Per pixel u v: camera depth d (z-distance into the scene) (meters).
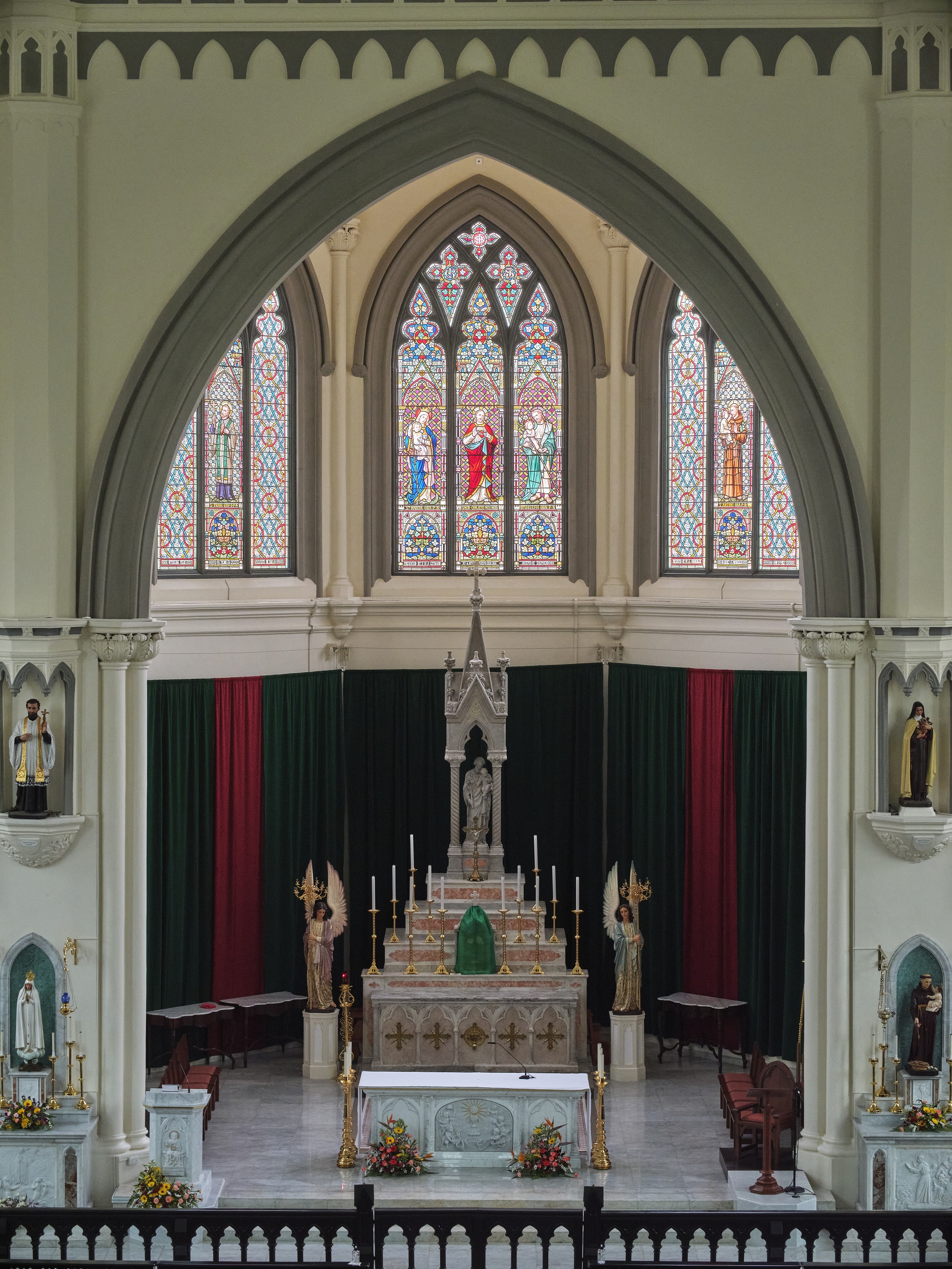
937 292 14.37
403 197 20.12
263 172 14.68
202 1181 14.62
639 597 20.17
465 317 20.55
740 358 14.88
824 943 15.01
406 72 14.61
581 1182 15.06
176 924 18.23
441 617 20.36
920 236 14.32
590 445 20.47
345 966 19.33
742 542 19.58
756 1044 16.64
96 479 14.67
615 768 20.16
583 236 20.17
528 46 14.61
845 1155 14.68
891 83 14.34
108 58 14.59
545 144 14.71
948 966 14.82
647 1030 19.59
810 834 15.07
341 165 14.66
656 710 19.59
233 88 14.62
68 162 14.48
